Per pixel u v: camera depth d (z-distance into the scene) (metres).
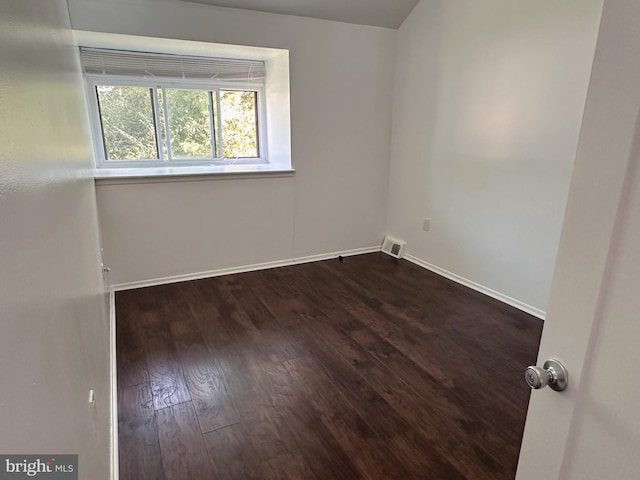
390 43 3.83
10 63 0.48
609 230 0.66
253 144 4.08
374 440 1.76
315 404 1.98
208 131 3.83
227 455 1.67
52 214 0.71
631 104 0.61
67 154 1.12
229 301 3.10
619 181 0.64
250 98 3.94
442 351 2.46
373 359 2.37
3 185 0.40
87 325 1.16
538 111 2.73
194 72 3.56
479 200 3.26
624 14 0.60
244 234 3.66
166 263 3.40
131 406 1.94
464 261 3.48
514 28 2.80
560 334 0.77
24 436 0.42
